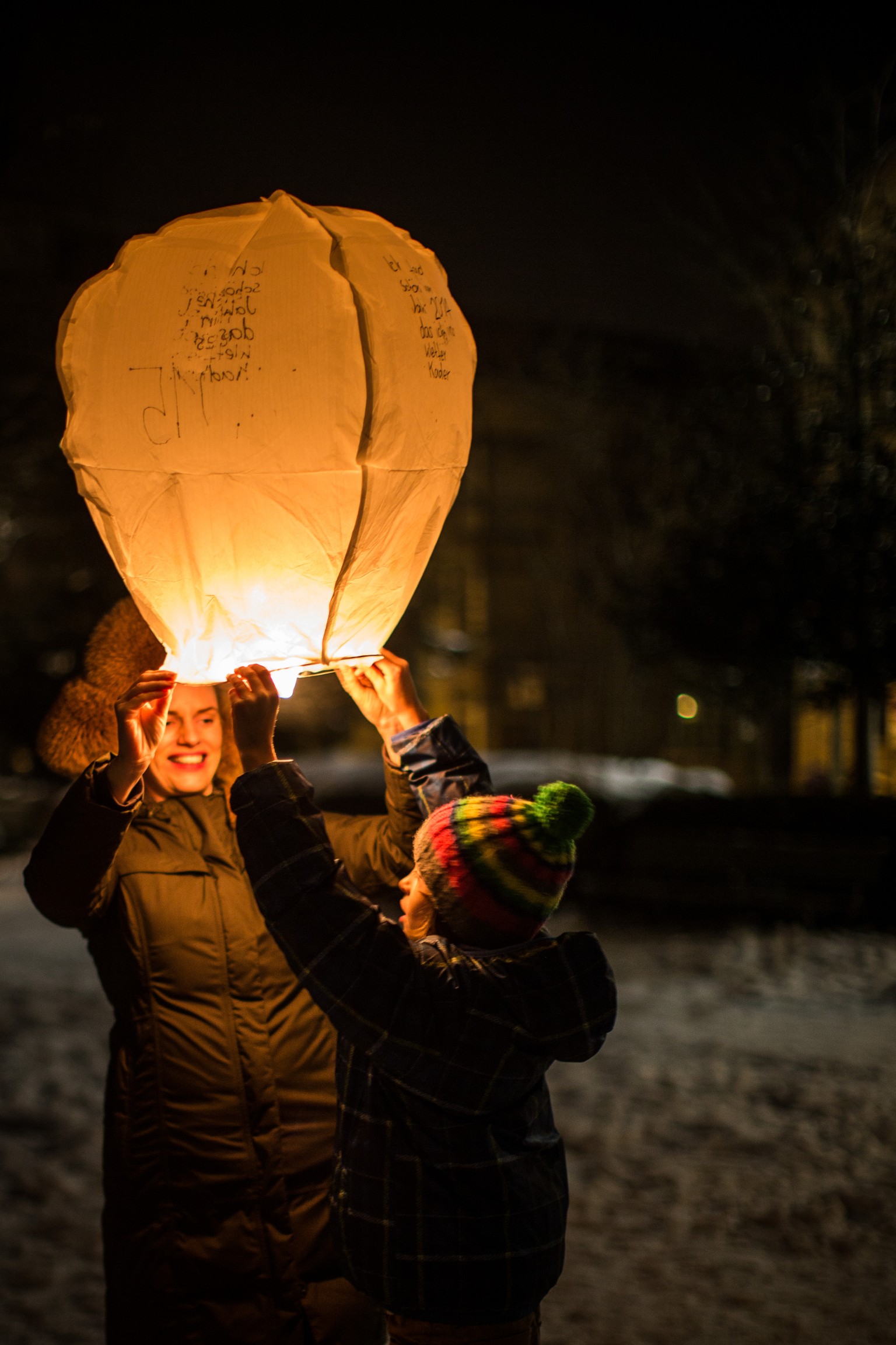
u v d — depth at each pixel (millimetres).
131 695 1995
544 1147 1865
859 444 10469
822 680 11133
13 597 22609
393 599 2057
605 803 11938
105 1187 2338
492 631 27906
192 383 1828
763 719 14219
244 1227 2262
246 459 1847
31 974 8453
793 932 9789
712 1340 3359
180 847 2387
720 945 9375
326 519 1887
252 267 1854
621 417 19469
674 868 10883
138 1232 2271
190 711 2438
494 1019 1744
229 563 1907
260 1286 2252
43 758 2441
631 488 16656
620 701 23250
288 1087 2320
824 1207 4242
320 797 13312
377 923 1798
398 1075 1751
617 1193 4422
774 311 11055
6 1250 3979
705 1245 3994
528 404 24891
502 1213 1775
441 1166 1776
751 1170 4617
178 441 1844
